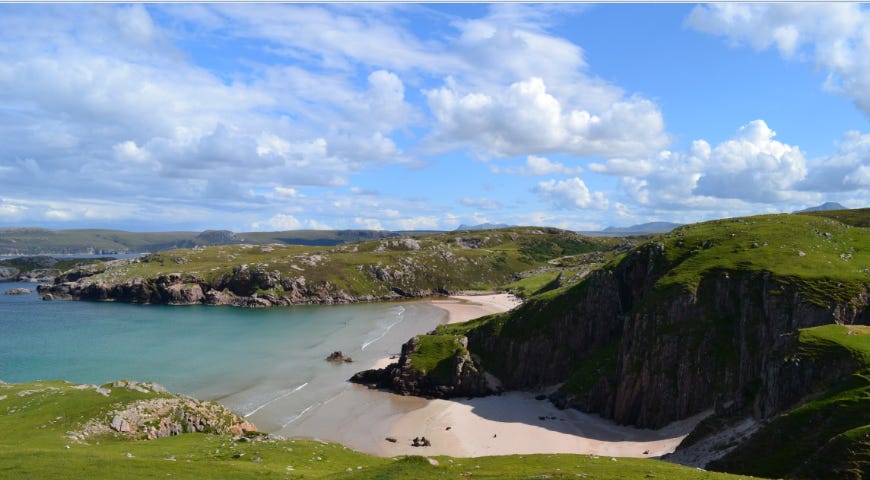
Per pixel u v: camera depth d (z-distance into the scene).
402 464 40.75
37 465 39.03
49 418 57.88
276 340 160.00
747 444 50.34
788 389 57.31
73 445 50.47
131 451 49.47
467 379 106.00
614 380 92.25
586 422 88.38
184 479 38.25
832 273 81.12
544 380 109.88
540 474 39.75
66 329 178.12
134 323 193.38
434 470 39.59
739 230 107.75
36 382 80.06
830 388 52.50
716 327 85.19
